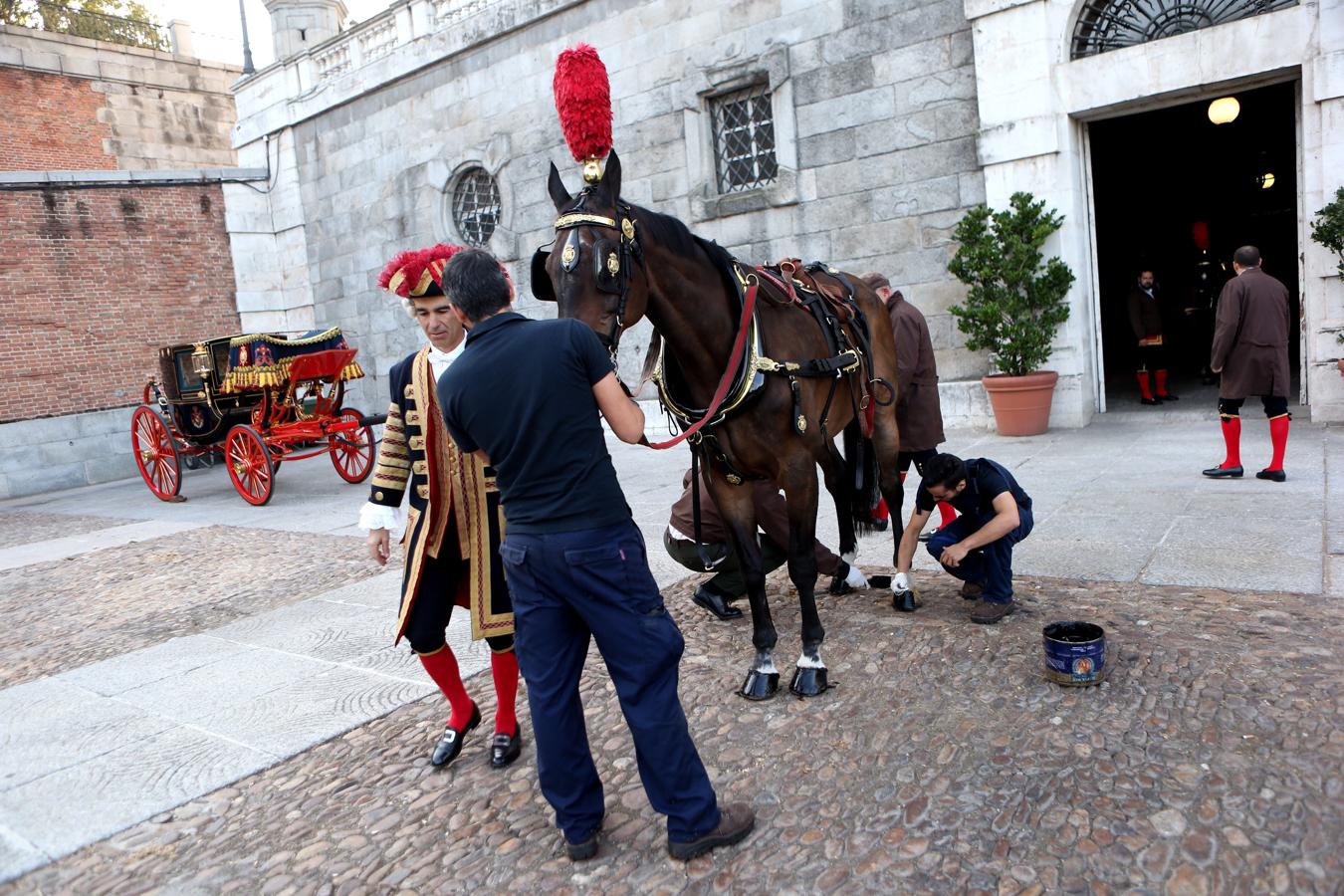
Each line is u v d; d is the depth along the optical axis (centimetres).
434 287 297
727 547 425
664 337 324
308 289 1631
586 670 402
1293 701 300
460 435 256
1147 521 539
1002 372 919
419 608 315
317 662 453
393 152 1462
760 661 355
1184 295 1450
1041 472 709
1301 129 804
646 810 285
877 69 979
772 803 279
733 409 321
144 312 1477
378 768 334
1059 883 228
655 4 1134
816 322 373
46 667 488
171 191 1512
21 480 1318
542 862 264
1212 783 261
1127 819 249
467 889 254
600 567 242
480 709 377
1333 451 673
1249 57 782
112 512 1073
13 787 338
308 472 1249
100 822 308
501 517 313
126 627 555
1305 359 838
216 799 320
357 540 754
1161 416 906
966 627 399
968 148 936
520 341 244
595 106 290
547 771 254
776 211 1076
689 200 1143
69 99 1836
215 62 2088
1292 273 1430
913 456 514
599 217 284
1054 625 343
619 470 962
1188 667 333
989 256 873
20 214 1339
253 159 1656
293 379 959
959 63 928
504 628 312
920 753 297
